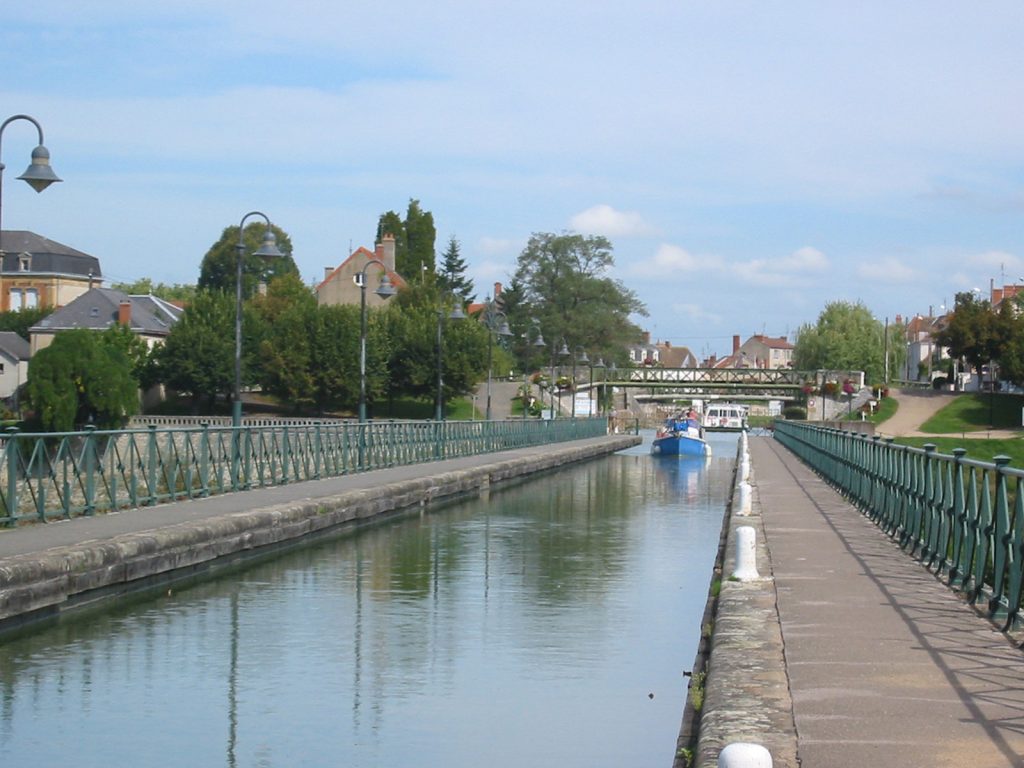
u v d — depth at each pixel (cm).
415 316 9550
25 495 1833
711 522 2911
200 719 1060
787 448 6234
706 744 736
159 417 8131
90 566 1544
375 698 1145
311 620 1520
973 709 816
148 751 964
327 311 8994
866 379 12375
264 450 2850
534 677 1241
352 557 2128
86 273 12544
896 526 1898
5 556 1450
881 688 873
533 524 2814
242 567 1972
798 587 1355
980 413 9350
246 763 938
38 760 937
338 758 957
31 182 2050
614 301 12462
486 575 1947
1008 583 1141
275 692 1159
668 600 1719
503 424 5888
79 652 1305
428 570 1989
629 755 979
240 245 3164
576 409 10406
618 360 12469
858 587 1354
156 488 2273
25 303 12156
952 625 1120
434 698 1148
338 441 3438
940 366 14525
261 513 2127
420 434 4391
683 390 12350
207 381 8844
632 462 6294
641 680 1233
